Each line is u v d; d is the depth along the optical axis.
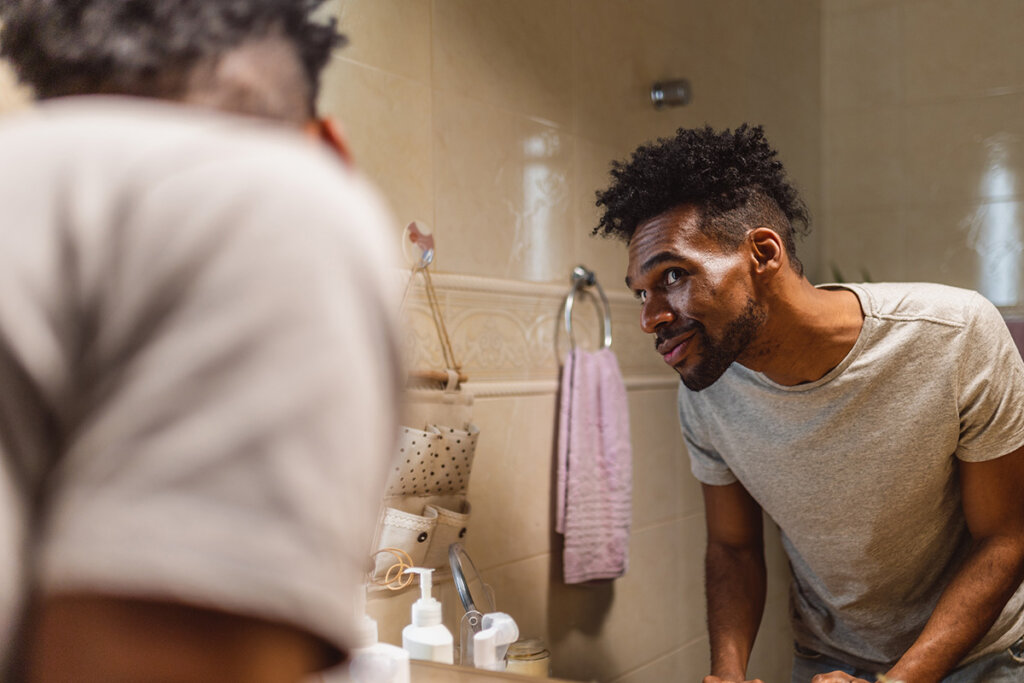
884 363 1.04
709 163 0.97
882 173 2.67
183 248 0.25
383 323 0.28
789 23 2.54
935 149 2.59
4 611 0.24
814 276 2.65
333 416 0.25
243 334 0.25
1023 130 2.47
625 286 1.78
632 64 1.80
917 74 2.62
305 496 0.24
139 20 0.30
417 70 1.28
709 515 1.31
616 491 1.53
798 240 1.13
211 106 0.31
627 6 1.79
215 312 0.25
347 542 0.25
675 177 0.98
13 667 0.25
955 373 1.04
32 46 0.32
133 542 0.23
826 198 2.75
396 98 1.24
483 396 1.38
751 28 2.31
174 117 0.29
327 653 0.26
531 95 1.52
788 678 2.37
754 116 2.32
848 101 2.72
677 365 1.00
